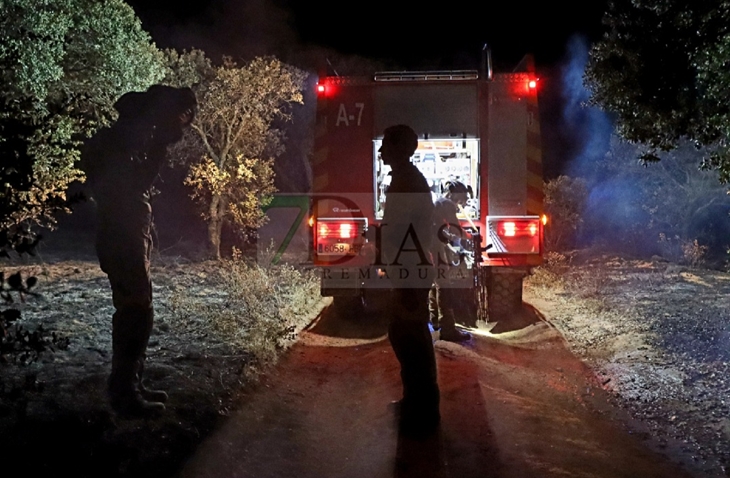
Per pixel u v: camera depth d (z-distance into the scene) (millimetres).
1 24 9297
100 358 7215
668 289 12734
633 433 6285
